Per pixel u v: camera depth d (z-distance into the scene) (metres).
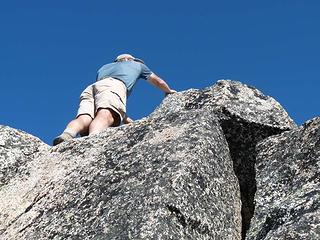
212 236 3.75
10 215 4.21
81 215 3.79
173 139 4.16
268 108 4.68
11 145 4.92
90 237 3.54
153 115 5.05
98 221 3.64
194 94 4.99
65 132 5.29
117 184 3.91
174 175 3.79
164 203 3.58
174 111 4.89
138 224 3.47
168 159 3.96
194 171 3.88
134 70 6.11
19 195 4.38
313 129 4.07
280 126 4.45
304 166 3.88
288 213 3.44
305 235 3.17
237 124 4.47
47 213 4.01
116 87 5.80
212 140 4.20
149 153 4.08
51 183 4.33
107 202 3.77
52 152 4.77
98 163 4.26
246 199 4.29
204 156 4.04
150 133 4.35
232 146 4.47
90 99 5.80
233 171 4.35
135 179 3.87
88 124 5.60
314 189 3.58
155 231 3.42
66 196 4.07
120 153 4.24
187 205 3.66
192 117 4.39
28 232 3.90
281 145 4.20
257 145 4.33
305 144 4.02
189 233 3.59
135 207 3.60
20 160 4.82
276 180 3.93
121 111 5.71
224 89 4.81
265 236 3.45
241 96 4.77
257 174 4.10
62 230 3.74
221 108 4.56
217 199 3.96
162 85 6.28
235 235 3.98
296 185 3.78
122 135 4.53
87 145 4.63
